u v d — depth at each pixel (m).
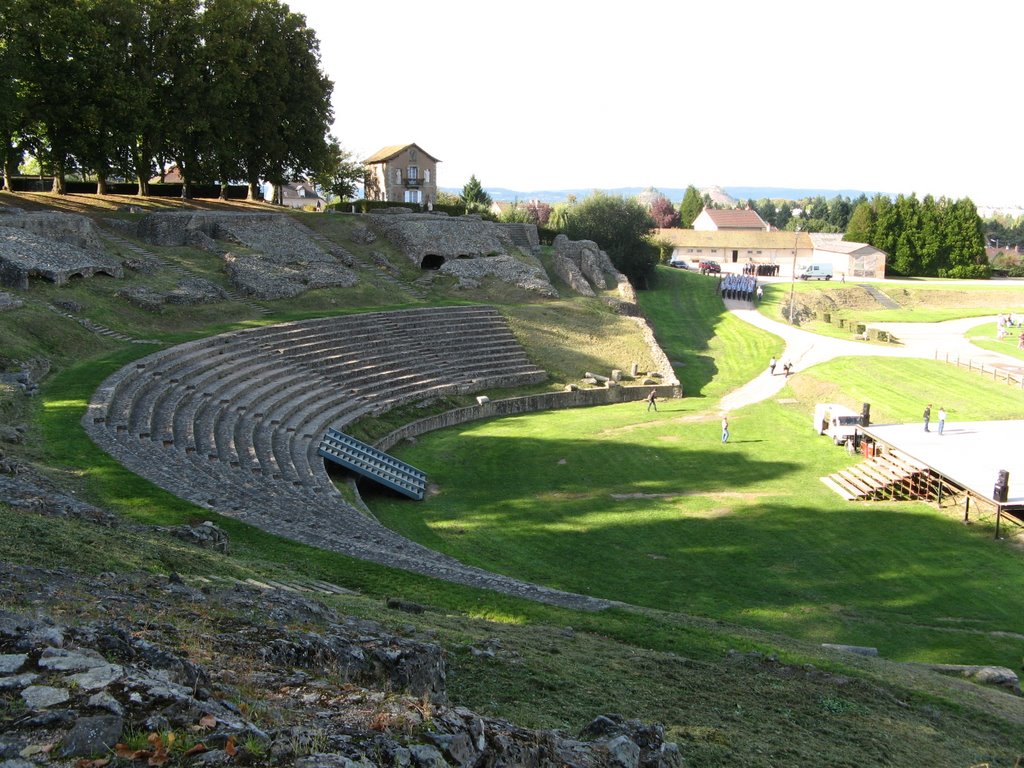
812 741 15.51
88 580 14.14
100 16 66.31
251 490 30.47
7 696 7.99
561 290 81.94
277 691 9.78
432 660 13.16
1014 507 35.22
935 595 30.31
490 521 36.75
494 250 86.00
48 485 23.97
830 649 23.83
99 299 52.56
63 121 65.50
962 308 110.69
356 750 8.08
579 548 33.69
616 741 10.61
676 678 18.05
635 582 30.48
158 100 72.56
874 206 137.62
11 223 54.41
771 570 32.06
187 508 25.22
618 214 102.56
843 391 60.88
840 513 38.34
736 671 19.55
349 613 17.42
